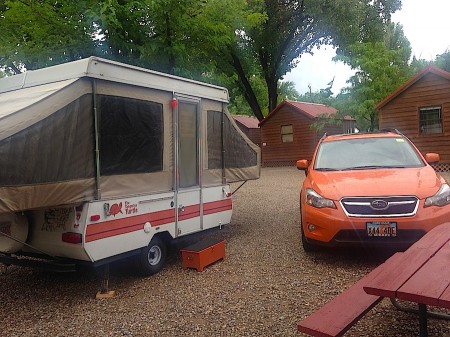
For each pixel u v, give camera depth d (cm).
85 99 426
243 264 531
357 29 2366
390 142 643
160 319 375
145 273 497
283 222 789
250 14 1066
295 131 2430
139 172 485
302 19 2488
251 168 714
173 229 532
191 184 573
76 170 412
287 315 368
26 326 376
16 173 359
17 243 435
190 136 573
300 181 1541
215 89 627
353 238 486
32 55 749
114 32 726
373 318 352
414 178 516
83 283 494
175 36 797
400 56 2095
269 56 2692
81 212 419
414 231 469
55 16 741
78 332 357
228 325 354
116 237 449
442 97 1579
